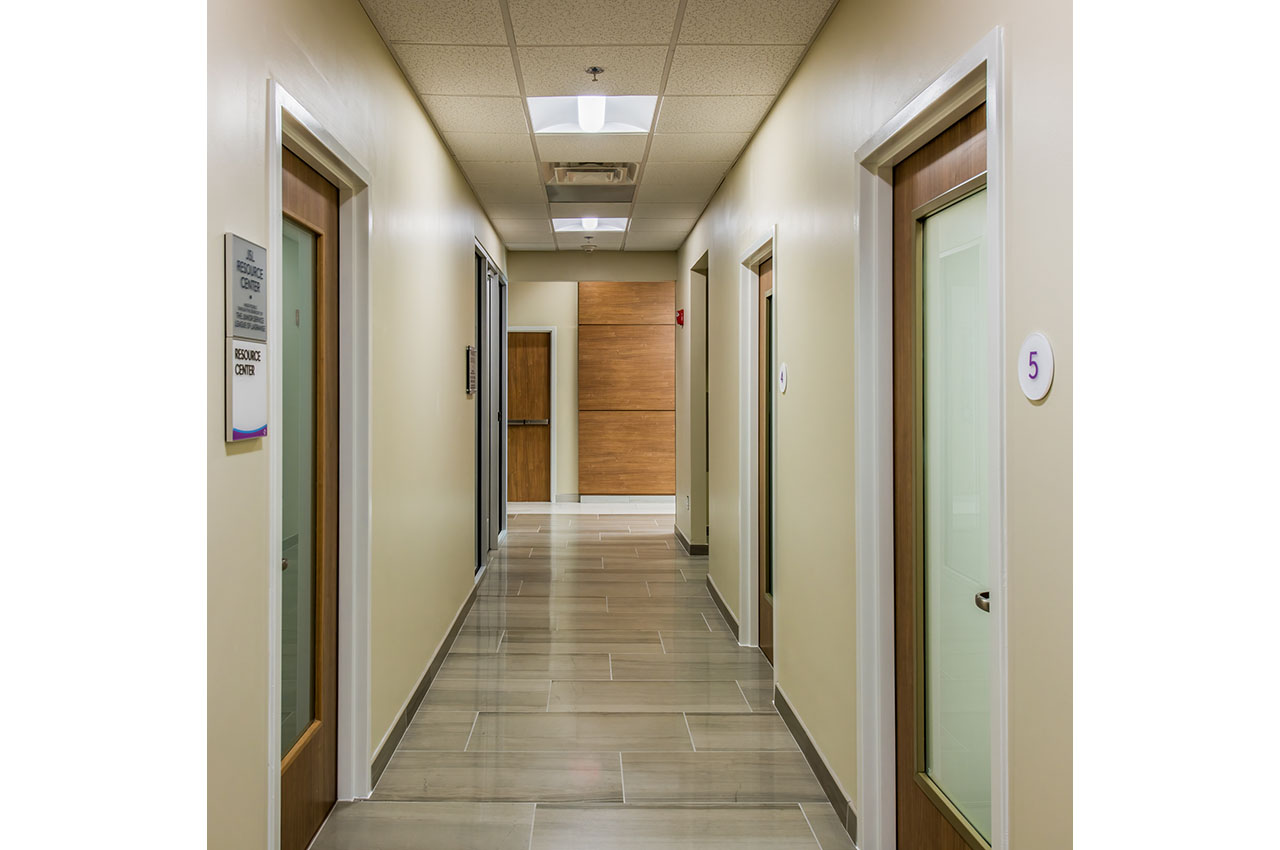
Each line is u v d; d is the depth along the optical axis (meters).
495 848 2.52
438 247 4.14
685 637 4.75
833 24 2.82
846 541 2.67
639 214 6.23
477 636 4.76
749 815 2.74
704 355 7.04
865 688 2.50
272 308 1.91
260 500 1.86
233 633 1.73
